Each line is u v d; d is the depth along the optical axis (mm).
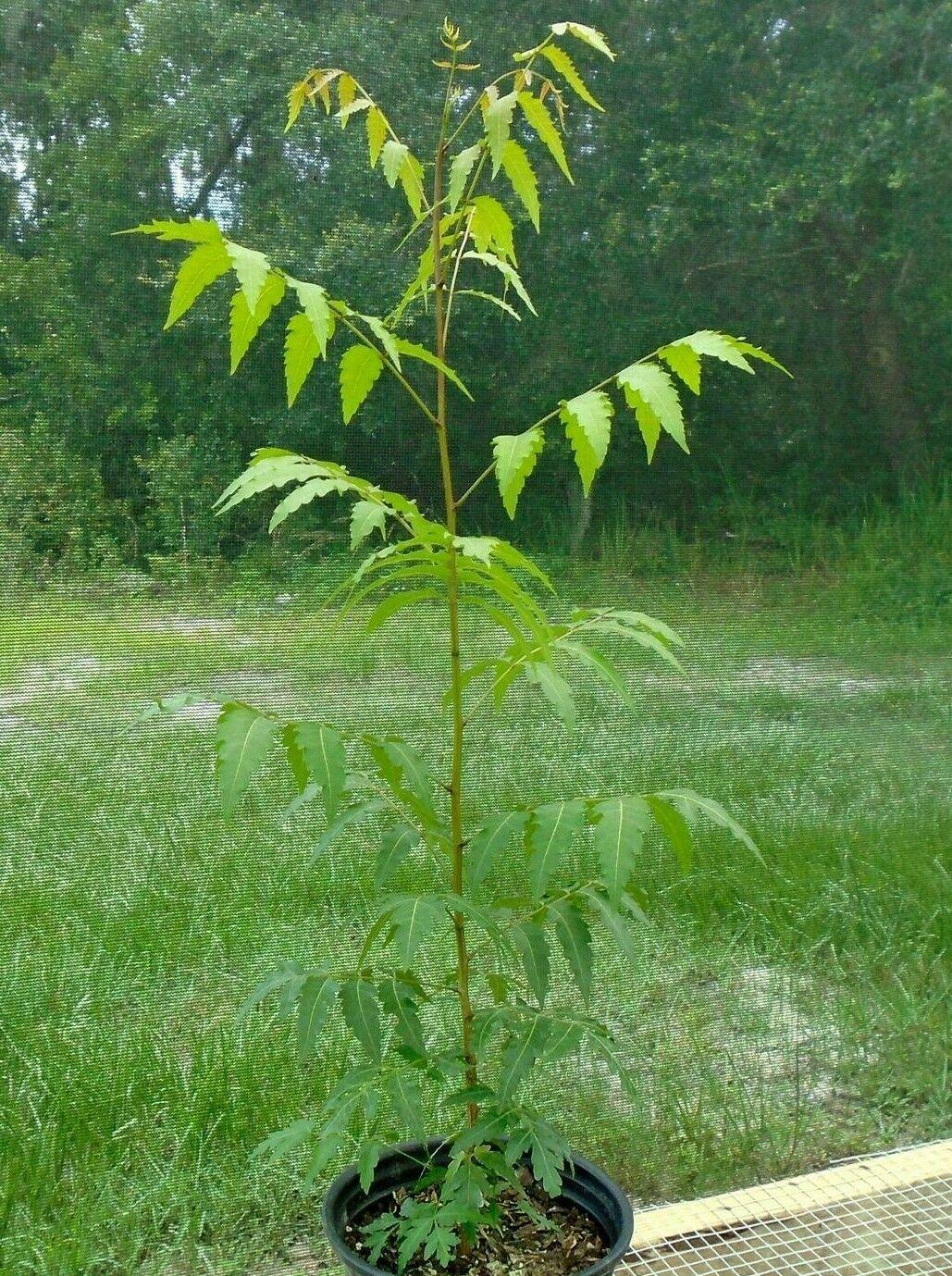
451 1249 1474
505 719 2402
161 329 2115
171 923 2113
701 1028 2326
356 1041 2115
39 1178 1854
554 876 2395
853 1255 1826
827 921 2545
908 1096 2244
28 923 2021
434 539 1280
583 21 2422
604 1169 2039
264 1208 1896
